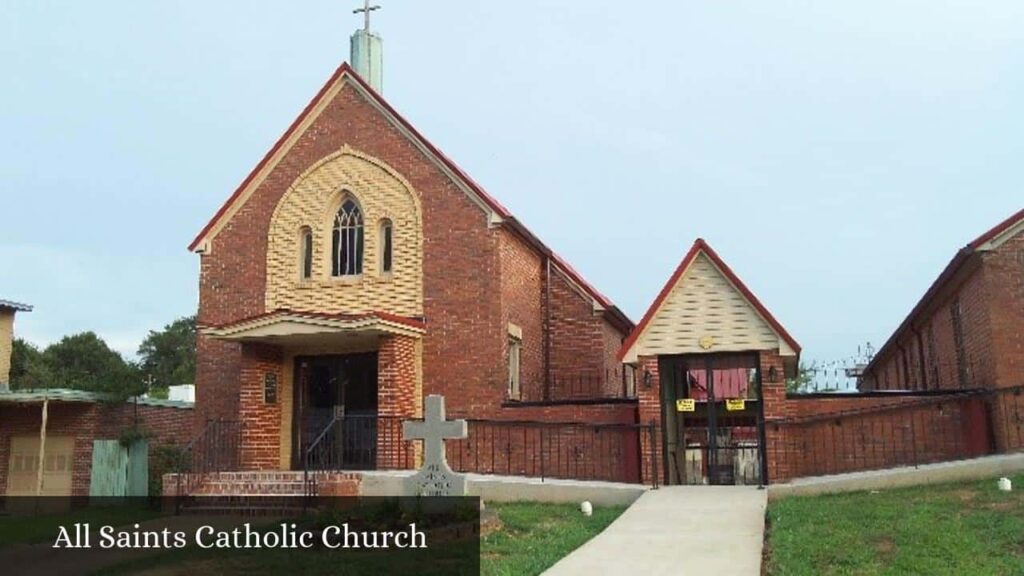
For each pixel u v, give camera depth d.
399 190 20.70
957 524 11.27
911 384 27.48
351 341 19.81
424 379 19.72
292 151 21.77
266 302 21.25
